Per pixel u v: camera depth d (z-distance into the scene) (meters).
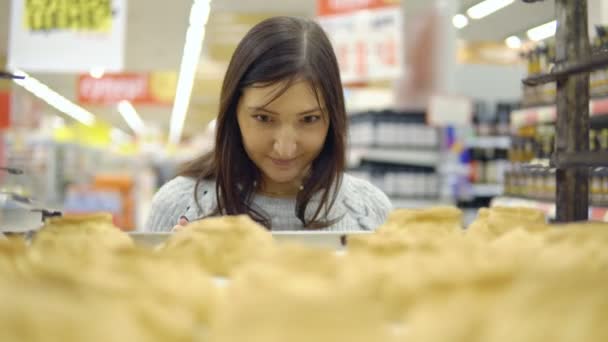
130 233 0.76
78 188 8.81
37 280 0.32
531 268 0.34
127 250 0.40
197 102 10.54
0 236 0.64
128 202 9.47
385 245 0.46
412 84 4.77
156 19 6.39
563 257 0.40
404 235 0.61
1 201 0.81
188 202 1.27
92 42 3.72
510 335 0.30
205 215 1.20
